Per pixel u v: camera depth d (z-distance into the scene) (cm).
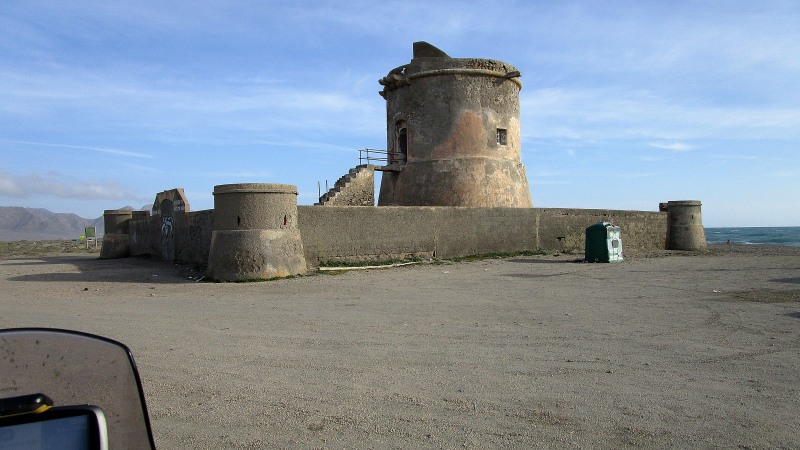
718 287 1306
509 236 2311
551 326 863
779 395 537
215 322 903
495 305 1062
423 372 620
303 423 480
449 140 2403
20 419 246
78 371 278
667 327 854
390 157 2588
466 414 496
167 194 2214
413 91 2481
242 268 1495
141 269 1845
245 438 451
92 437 258
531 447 429
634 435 448
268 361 666
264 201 1541
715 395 539
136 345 744
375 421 483
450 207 2108
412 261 1955
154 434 459
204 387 574
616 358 675
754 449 421
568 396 539
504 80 2502
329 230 1775
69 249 3547
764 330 827
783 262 1989
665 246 2934
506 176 2472
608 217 2686
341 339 777
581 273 1647
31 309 1045
